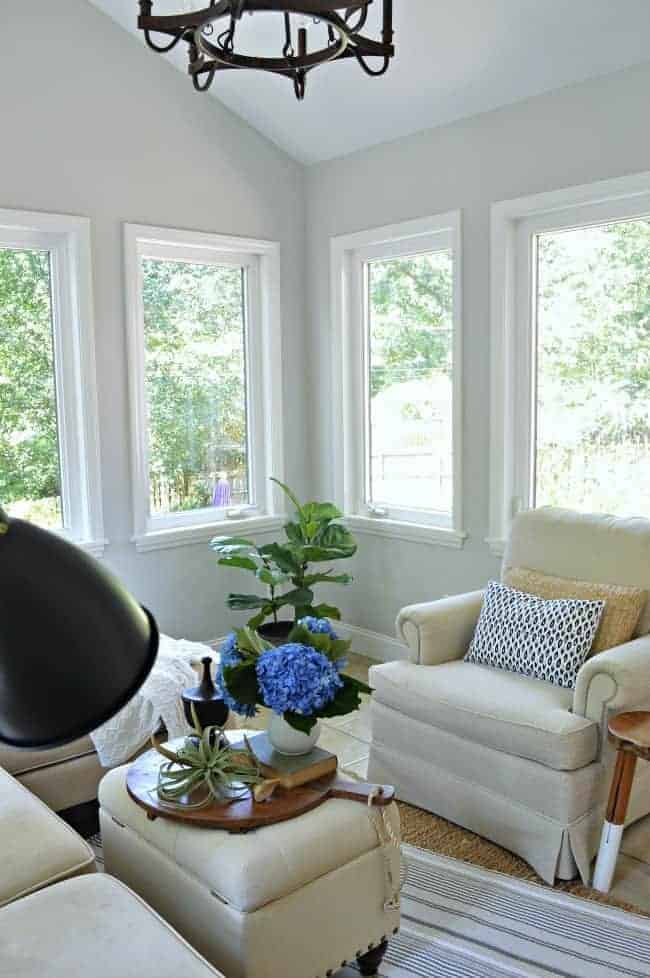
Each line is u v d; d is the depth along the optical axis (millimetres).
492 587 3090
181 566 4172
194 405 4254
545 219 3492
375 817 2010
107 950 1502
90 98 3654
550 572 3109
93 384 3764
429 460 4113
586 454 3467
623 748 2273
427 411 4098
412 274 4105
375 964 2059
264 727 3633
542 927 2250
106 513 3877
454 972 2086
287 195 4449
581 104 3262
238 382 4434
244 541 3912
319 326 4531
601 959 2125
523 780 2504
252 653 2137
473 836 2707
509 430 3691
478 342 3742
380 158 4082
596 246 3359
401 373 4215
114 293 3812
